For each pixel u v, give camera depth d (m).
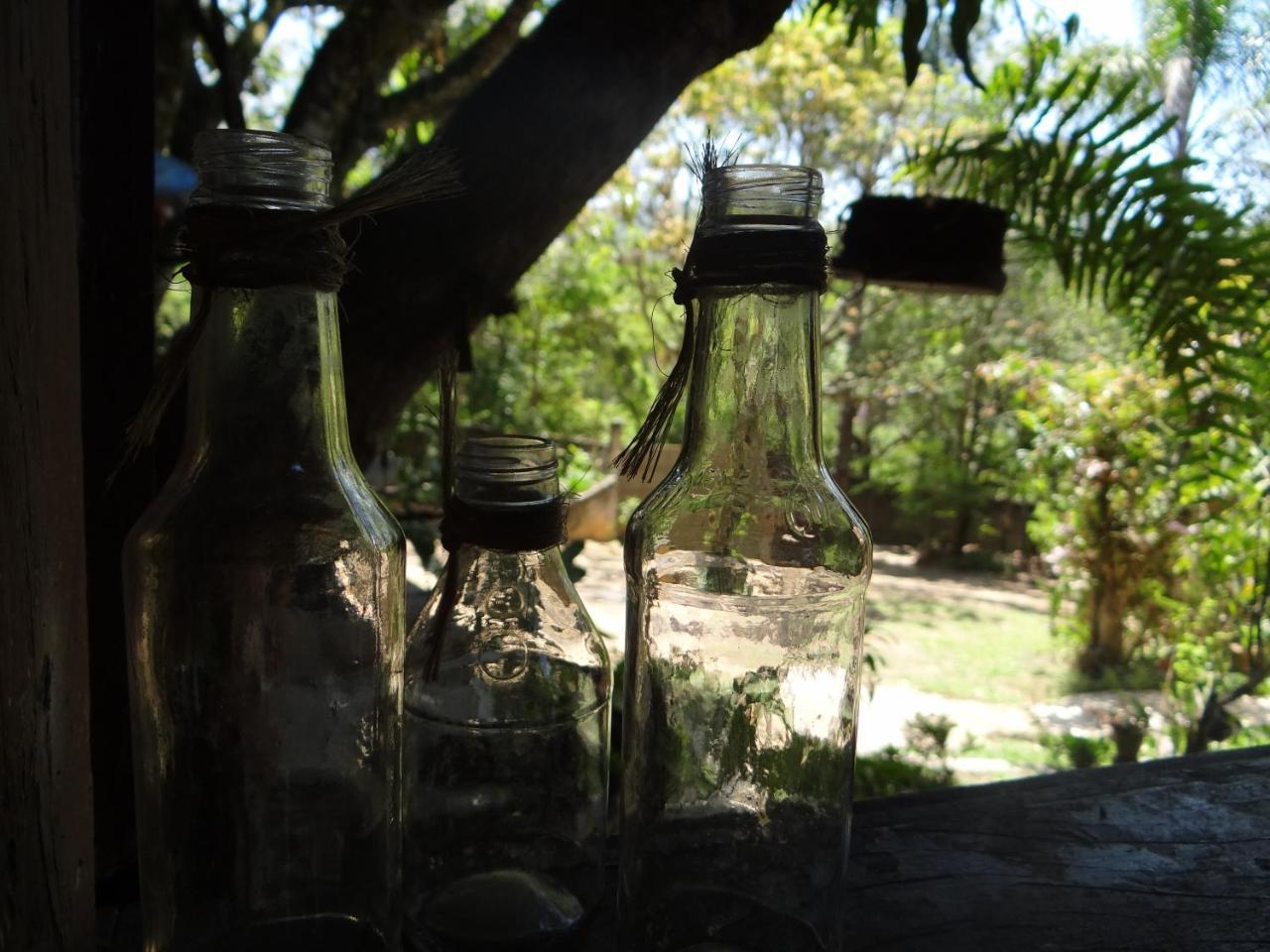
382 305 0.43
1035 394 2.28
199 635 0.23
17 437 0.18
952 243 0.86
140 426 0.22
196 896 0.24
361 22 0.86
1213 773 0.37
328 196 0.22
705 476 0.25
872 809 0.34
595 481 3.04
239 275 0.20
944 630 2.57
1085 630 2.19
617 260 3.20
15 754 0.19
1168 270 0.85
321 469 0.23
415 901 0.27
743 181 0.22
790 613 0.25
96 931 0.26
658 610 0.25
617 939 0.26
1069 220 0.88
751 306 0.24
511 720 0.27
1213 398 1.00
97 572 0.27
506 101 0.43
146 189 0.25
